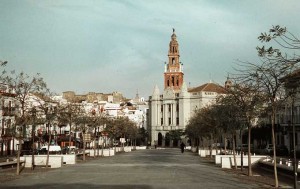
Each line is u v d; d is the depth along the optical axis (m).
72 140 76.31
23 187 20.11
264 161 32.59
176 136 128.12
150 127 144.12
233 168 33.81
